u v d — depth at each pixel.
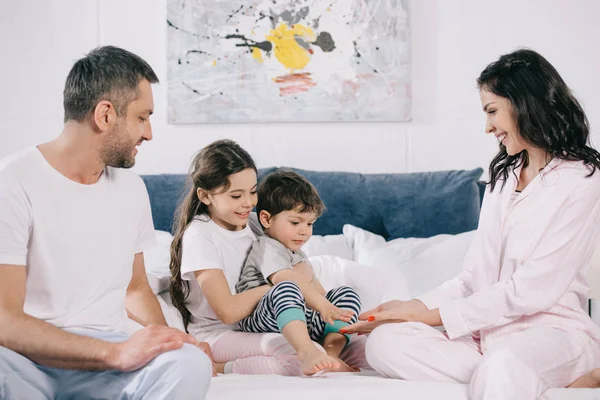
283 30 3.05
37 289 1.47
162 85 3.10
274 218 2.02
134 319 1.72
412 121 3.07
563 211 1.62
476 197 2.87
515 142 1.70
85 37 3.10
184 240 1.97
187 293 2.00
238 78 3.07
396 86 3.04
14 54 3.10
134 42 3.09
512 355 1.40
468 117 3.04
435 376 1.56
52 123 3.10
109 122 1.51
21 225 1.42
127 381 1.32
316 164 3.07
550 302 1.58
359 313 1.95
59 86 3.09
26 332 1.33
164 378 1.27
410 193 2.87
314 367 1.58
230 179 1.94
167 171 3.10
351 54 3.05
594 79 3.00
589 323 1.62
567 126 1.66
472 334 1.71
